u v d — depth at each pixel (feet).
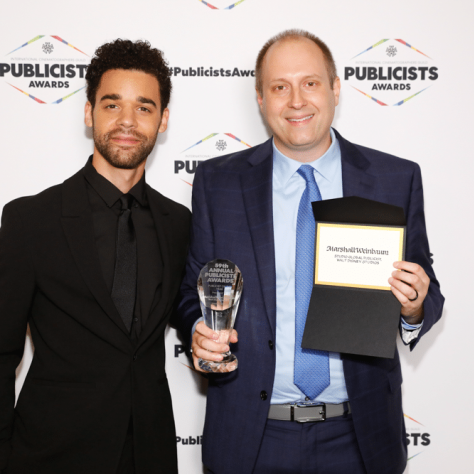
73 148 5.21
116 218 4.09
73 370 3.71
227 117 5.25
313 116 3.88
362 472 3.90
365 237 3.51
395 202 4.00
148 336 3.87
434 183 5.27
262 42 5.19
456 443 5.35
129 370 3.78
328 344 3.47
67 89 5.16
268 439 3.88
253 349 3.89
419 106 5.25
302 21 5.19
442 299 4.00
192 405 5.37
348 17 5.19
